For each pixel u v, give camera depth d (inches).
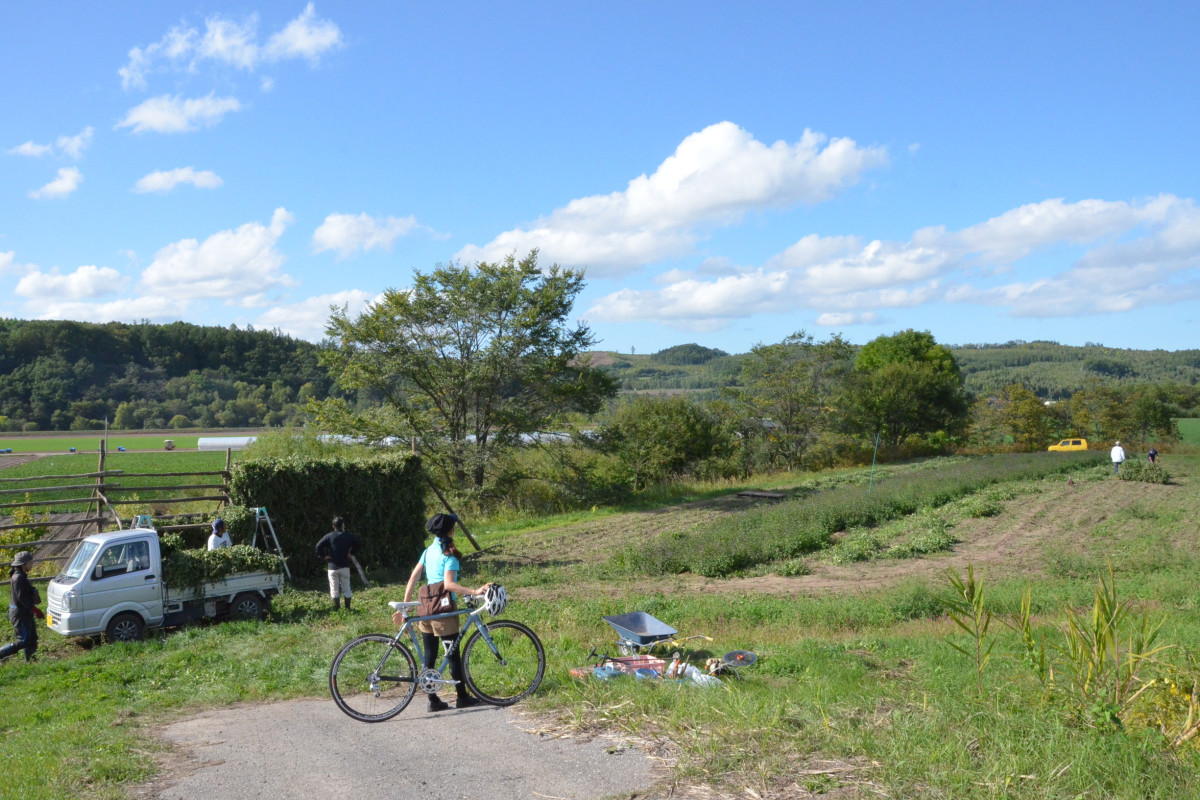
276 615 566.6
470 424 1315.2
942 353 3031.5
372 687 269.6
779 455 1958.7
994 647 393.7
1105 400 2795.3
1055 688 231.6
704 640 446.3
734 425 1905.8
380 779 206.7
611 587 672.4
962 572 709.9
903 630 484.4
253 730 280.5
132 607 508.1
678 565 752.3
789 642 443.5
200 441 3088.1
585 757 210.7
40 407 4692.4
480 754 221.8
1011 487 1366.9
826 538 878.4
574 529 1062.4
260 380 5841.5
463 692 278.4
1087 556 774.5
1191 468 1743.4
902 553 803.4
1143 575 661.3
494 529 1087.6
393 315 1247.5
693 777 185.3
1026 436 2711.6
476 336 1267.2
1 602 641.6
